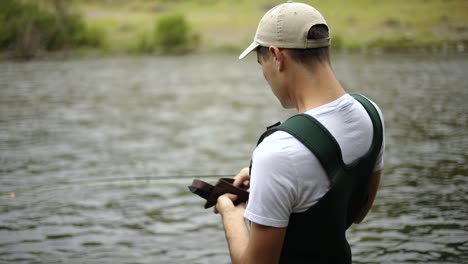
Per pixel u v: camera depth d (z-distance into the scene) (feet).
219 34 131.13
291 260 7.87
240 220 8.30
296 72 7.80
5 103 59.16
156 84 76.43
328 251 7.89
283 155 7.36
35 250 17.51
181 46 125.90
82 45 130.52
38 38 121.70
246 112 52.54
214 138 40.27
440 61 83.71
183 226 19.89
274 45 7.79
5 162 32.01
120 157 33.65
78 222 20.34
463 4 104.88
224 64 101.45
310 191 7.50
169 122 47.93
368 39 105.91
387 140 33.17
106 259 16.76
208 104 58.18
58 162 32.12
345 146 7.63
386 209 20.12
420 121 39.52
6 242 18.21
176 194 24.04
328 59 7.91
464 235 17.22
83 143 38.37
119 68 98.27
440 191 22.06
